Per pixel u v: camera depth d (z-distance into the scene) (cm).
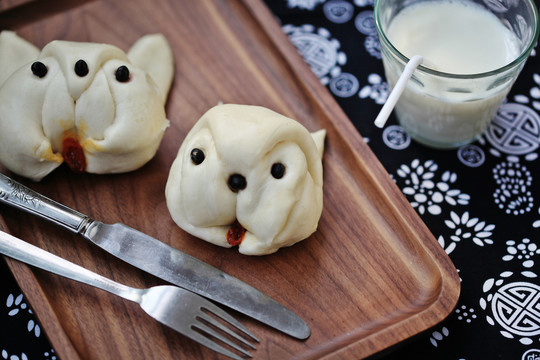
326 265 42
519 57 41
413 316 39
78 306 40
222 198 40
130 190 45
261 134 40
